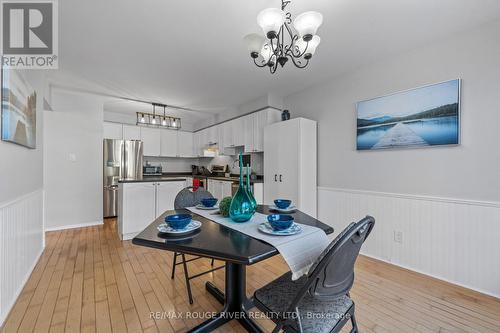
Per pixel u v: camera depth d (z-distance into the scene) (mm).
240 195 1430
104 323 1503
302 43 1553
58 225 3547
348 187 2828
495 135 1822
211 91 3562
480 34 1889
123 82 3221
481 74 1882
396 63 2383
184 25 1938
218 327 1486
